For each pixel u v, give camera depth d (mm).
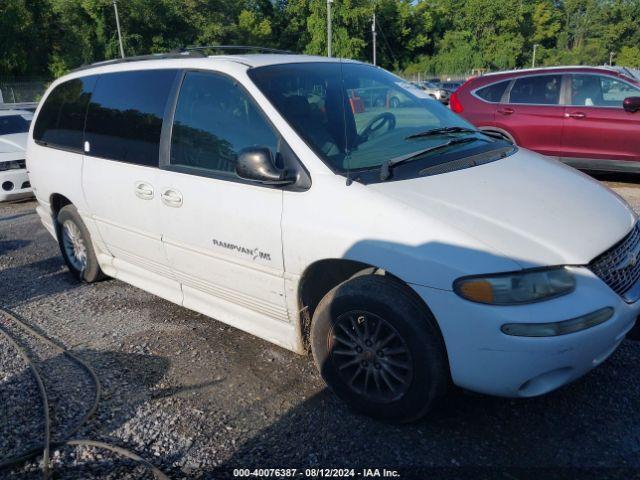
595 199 3250
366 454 2859
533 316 2578
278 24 61906
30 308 4910
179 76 3982
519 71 8758
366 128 3561
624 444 2836
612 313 2730
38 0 49781
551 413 3109
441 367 2838
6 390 3572
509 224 2816
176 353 3967
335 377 3203
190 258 3859
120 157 4293
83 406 3377
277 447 2949
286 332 3471
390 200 2918
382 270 3039
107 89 4582
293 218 3166
